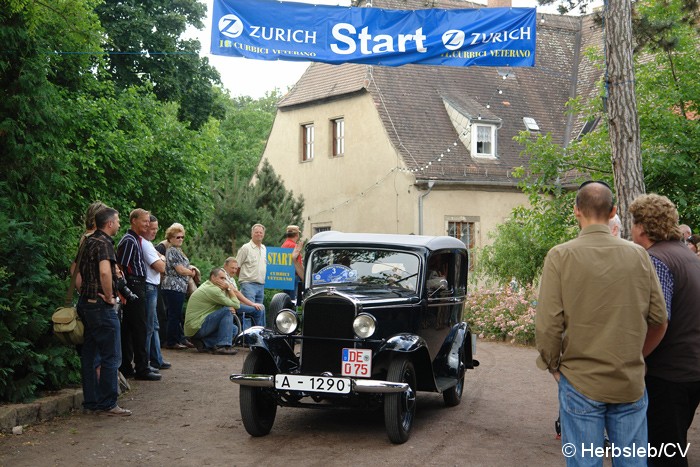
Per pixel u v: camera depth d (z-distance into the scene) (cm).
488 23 1145
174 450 699
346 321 751
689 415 495
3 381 757
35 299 806
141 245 1027
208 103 2845
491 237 2088
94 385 827
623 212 1092
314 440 748
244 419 745
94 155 1720
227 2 1088
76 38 1099
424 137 2966
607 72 1109
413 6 3253
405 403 747
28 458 658
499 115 3127
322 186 3259
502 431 794
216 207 2041
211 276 1343
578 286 430
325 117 3262
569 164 1755
